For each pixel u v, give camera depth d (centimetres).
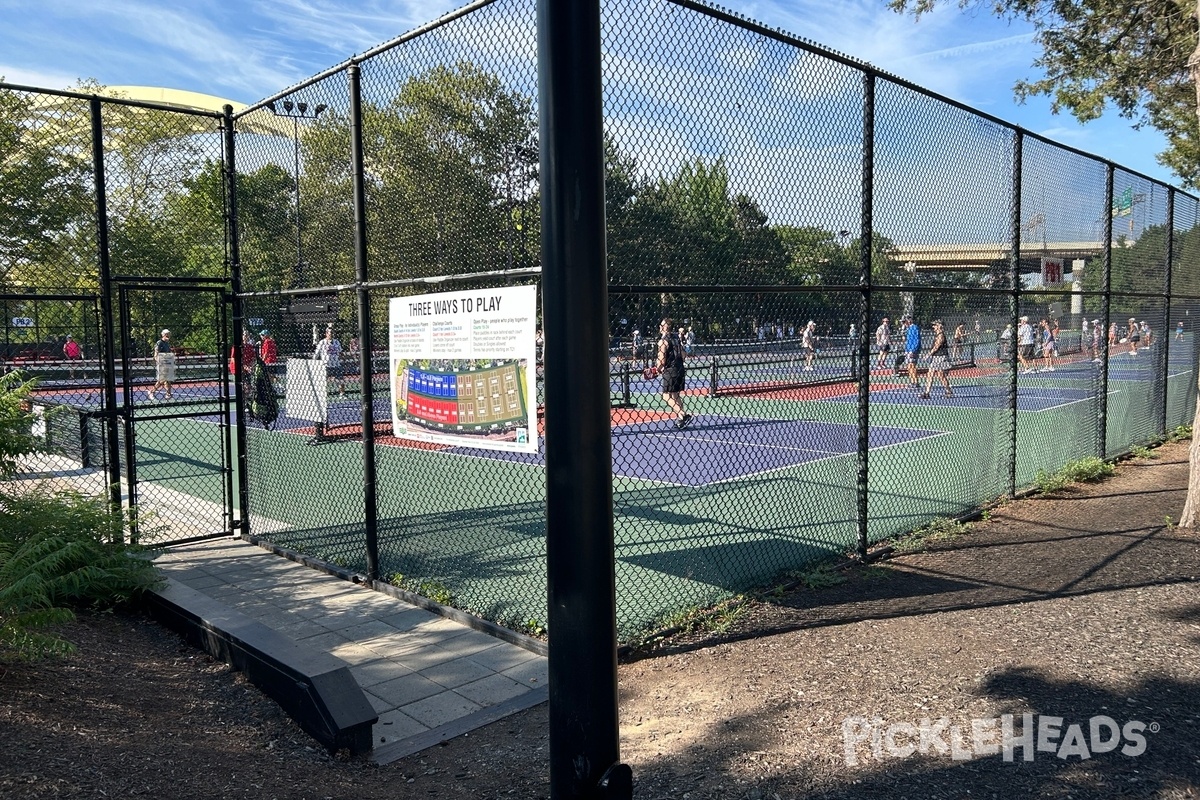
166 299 745
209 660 437
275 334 703
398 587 561
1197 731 338
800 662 425
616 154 446
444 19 488
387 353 600
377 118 549
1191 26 1097
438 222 516
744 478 908
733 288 496
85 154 691
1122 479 930
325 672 358
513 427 452
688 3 471
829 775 312
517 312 444
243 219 714
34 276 687
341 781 319
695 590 537
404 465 998
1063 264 903
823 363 593
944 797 294
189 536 721
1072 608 493
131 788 280
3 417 513
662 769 323
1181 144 1703
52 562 421
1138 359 1134
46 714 326
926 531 692
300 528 713
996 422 821
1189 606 491
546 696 405
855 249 604
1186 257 1297
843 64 580
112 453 631
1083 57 1225
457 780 325
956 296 747
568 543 220
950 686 387
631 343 487
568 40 213
